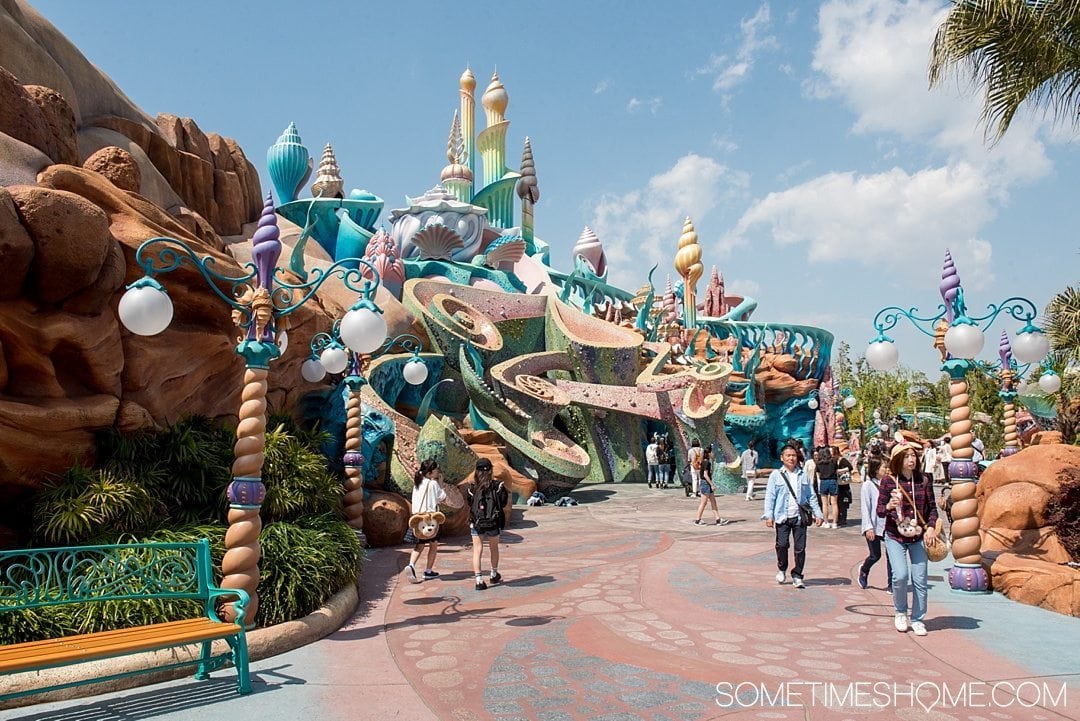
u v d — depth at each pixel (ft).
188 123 67.62
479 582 28.81
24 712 15.81
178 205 49.32
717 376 84.23
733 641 21.39
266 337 21.72
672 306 157.28
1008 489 32.73
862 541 41.91
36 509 22.07
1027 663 19.03
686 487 75.05
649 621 23.82
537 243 168.25
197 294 30.60
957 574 28.02
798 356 136.36
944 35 31.83
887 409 168.66
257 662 19.56
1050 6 29.91
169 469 26.30
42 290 23.53
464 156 153.58
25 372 23.31
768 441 133.28
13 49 37.58
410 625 23.56
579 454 75.46
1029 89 31.24
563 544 41.24
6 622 17.81
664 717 15.44
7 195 21.74
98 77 52.21
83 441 24.47
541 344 100.12
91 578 18.24
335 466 43.19
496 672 18.61
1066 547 29.71
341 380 47.75
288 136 112.47
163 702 16.46
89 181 28.40
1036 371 59.82
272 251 21.89
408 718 15.48
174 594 18.52
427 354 76.95
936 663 19.07
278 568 22.74
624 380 90.74
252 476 21.18
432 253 116.88
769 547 39.45
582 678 18.08
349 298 71.00
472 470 47.85
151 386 27.78
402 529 40.98
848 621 23.65
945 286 28.58
